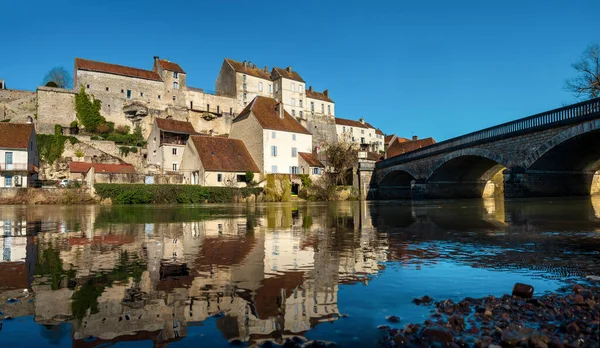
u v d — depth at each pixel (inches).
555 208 843.4
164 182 1935.3
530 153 1216.2
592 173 1401.3
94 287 227.6
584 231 458.0
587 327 160.2
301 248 364.5
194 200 1758.1
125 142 2748.5
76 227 585.9
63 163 2394.2
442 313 180.2
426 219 681.0
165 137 2413.9
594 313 175.8
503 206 986.7
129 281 240.7
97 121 2815.0
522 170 1232.8
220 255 329.1
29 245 396.5
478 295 209.0
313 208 1197.7
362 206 1283.2
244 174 2126.0
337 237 445.4
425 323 166.9
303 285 229.8
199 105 3243.1
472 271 263.1
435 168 1729.8
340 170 2309.3
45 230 543.8
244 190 1918.1
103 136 2714.1
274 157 2257.6
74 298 205.9
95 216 845.2
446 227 539.5
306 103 3622.0
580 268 268.8
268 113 2395.4
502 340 145.9
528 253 326.0
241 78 3408.0
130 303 197.2
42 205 1467.8
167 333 157.8
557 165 1286.9
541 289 219.1
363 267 278.2
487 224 565.3
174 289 222.1
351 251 345.1
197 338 152.5
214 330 160.9
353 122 4082.2
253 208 1229.1
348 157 2309.3
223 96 3334.2
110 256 327.3
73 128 2689.5
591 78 1502.2
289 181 2068.2
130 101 2965.1
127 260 308.8
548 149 1150.3
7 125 1866.4
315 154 2630.4
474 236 437.1
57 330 160.9
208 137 2208.4
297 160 2358.5
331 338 152.7
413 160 1893.5
